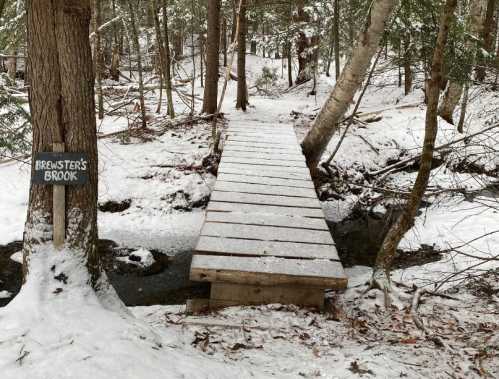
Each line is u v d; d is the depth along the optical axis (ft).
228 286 16.67
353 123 44.24
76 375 8.55
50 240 11.70
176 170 33.06
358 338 14.05
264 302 16.80
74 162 11.57
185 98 51.16
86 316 10.72
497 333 14.33
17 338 9.50
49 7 10.96
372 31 26.18
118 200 29.86
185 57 91.40
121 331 10.49
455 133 39.86
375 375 11.05
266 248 18.10
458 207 30.37
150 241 26.55
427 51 33.96
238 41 47.44
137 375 8.92
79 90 11.48
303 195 24.57
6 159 32.91
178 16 69.62
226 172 27.71
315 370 11.39
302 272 16.38
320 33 61.57
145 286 21.58
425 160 16.66
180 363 10.07
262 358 12.16
